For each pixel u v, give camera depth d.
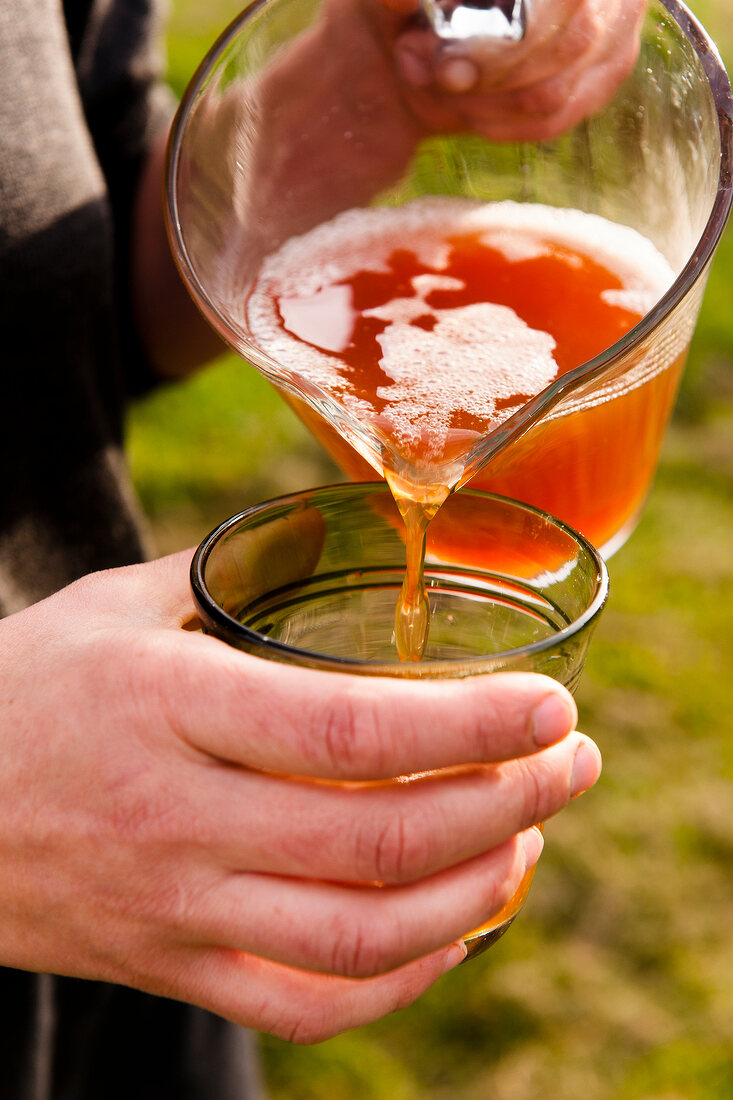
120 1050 0.78
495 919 0.52
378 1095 1.02
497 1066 1.03
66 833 0.48
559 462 0.55
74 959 0.50
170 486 1.69
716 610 1.51
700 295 0.55
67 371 0.69
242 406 1.86
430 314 0.58
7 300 0.66
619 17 0.57
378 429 0.53
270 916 0.47
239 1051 0.83
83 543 0.74
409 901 0.48
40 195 0.66
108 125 0.80
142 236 0.82
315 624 0.54
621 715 1.37
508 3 0.58
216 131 0.58
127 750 0.47
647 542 1.62
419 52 0.59
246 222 0.60
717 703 1.38
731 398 1.89
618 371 0.52
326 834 0.46
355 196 0.62
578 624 0.47
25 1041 0.68
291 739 0.46
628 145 0.58
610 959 1.12
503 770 0.47
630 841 1.23
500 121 0.60
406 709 0.45
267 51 0.58
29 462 0.69
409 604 0.52
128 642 0.48
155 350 0.86
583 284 0.58
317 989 0.50
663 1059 1.03
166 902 0.48
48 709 0.48
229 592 0.50
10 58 0.66
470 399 0.55
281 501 0.51
